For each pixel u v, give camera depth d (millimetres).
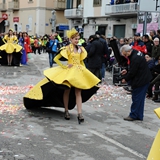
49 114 7844
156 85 10125
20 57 18922
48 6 46094
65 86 6832
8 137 6027
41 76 14750
